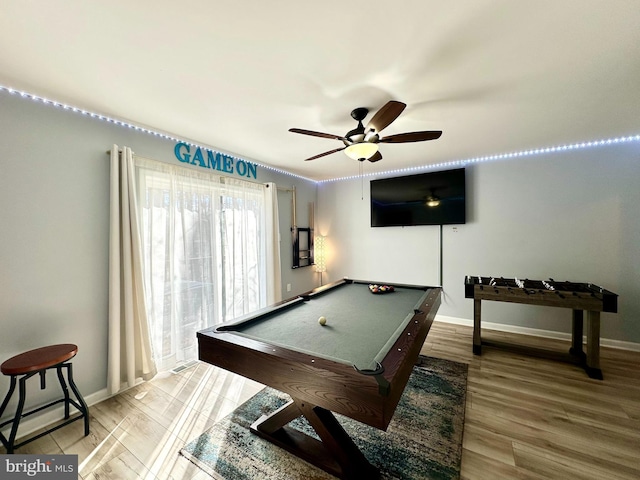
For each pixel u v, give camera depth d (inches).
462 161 155.9
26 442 68.6
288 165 161.6
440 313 165.3
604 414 78.6
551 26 53.4
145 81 71.9
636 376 98.9
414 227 172.9
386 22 52.6
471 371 104.4
